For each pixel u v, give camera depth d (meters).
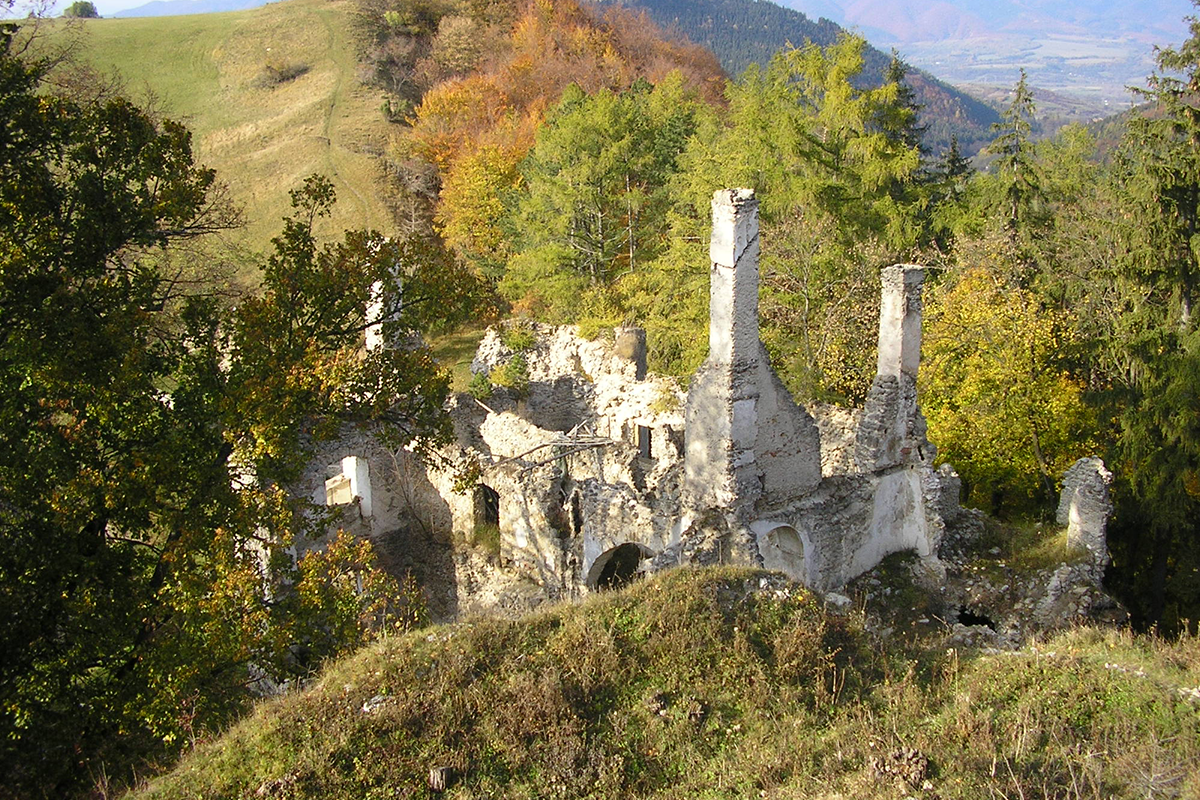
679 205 39.94
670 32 91.38
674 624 13.49
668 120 49.00
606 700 12.34
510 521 22.58
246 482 21.91
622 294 39.88
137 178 18.11
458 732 11.54
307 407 17.88
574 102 48.75
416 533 25.38
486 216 49.09
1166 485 25.64
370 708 11.84
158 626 16.91
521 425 24.84
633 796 10.83
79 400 16.14
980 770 10.44
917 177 45.34
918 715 12.12
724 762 11.35
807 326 33.00
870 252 35.00
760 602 14.27
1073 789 9.82
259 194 56.03
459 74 73.12
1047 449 29.22
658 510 19.78
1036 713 11.67
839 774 10.86
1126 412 26.36
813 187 34.03
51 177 18.09
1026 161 39.72
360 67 72.94
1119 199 29.05
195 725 14.52
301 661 18.20
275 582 19.11
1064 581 20.09
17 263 15.42
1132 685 12.28
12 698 14.58
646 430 26.27
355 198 55.47
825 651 13.56
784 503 19.72
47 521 15.27
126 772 14.56
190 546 15.94
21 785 14.41
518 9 82.50
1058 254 36.41
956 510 23.86
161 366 17.86
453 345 44.44
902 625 19.53
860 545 21.14
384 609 18.25
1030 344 28.38
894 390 20.88
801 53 38.56
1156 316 28.12
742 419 18.36
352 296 18.62
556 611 14.08
